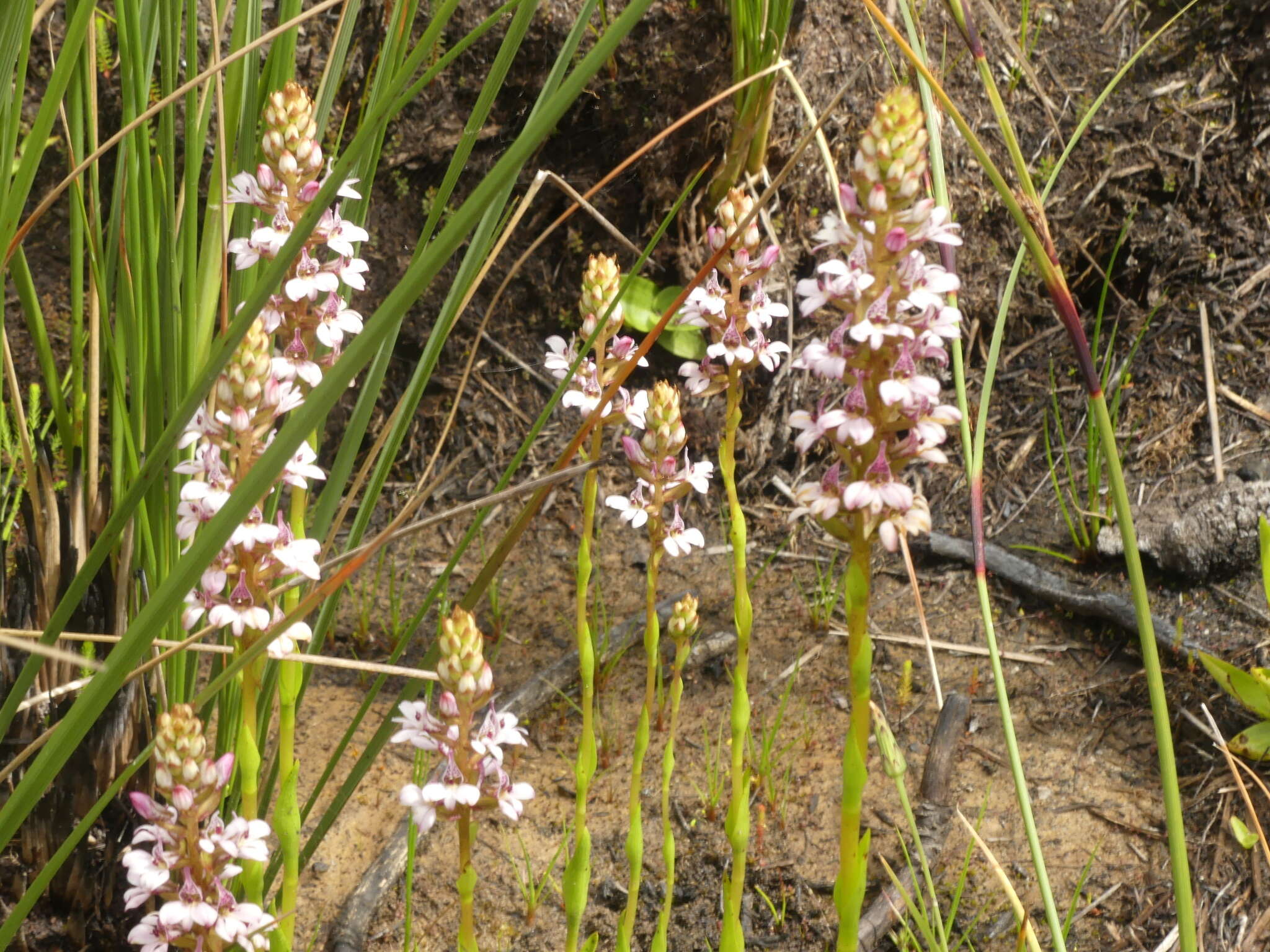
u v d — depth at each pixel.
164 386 1.95
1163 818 2.71
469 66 3.79
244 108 1.96
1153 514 3.34
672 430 1.78
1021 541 3.51
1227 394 3.57
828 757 2.96
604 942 2.59
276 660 1.94
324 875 2.69
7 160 1.43
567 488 3.88
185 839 1.29
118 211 2.06
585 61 1.07
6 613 2.22
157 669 2.21
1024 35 3.78
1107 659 3.15
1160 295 3.82
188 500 1.31
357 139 1.18
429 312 3.98
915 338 1.12
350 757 2.97
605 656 3.31
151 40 2.03
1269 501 3.13
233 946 1.44
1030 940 1.80
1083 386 3.78
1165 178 3.84
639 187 3.90
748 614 1.77
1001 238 3.89
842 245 1.17
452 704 1.30
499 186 1.07
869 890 2.67
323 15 3.67
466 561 3.71
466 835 1.34
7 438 2.87
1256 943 2.39
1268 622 3.03
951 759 2.88
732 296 1.83
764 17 3.42
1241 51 3.84
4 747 2.22
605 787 2.95
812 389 3.78
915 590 2.01
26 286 2.05
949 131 3.81
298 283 1.40
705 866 2.72
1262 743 2.67
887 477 1.13
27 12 1.37
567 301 3.99
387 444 1.98
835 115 3.78
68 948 2.29
